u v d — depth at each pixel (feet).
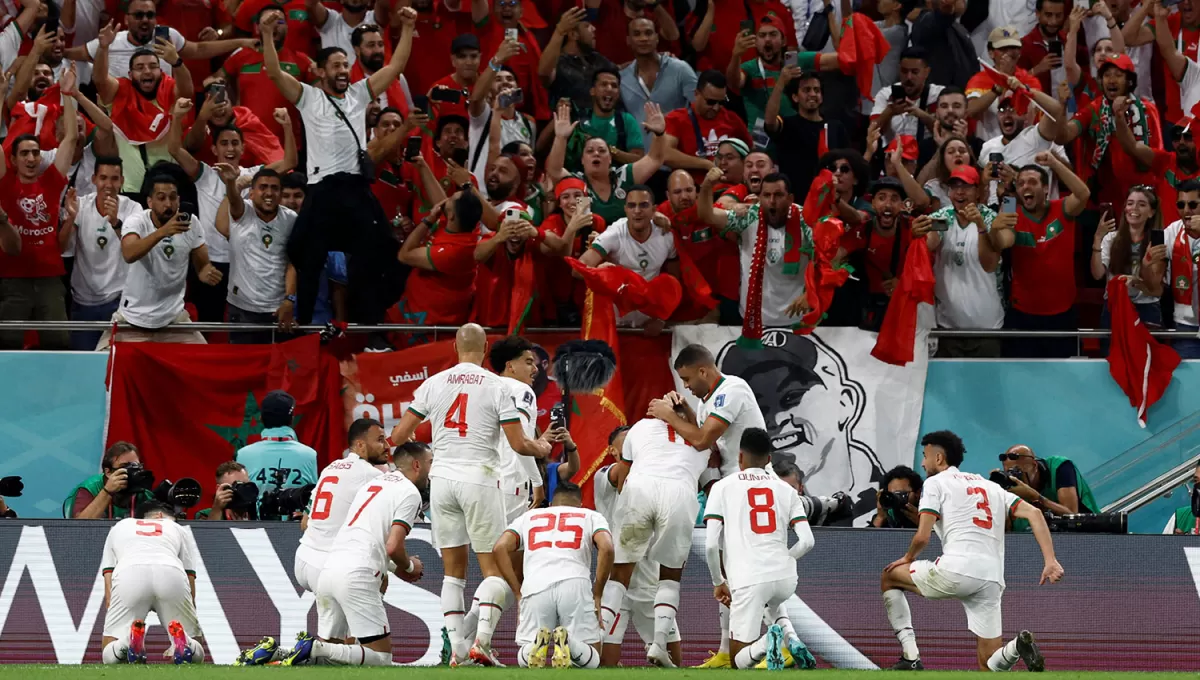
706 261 133.08
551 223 132.98
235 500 106.93
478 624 88.69
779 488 92.89
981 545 93.56
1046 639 101.09
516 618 100.73
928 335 132.67
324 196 129.70
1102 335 133.80
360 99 133.08
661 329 130.62
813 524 109.19
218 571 101.40
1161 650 100.94
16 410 128.77
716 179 128.57
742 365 130.93
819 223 129.39
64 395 129.39
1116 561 102.22
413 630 101.35
